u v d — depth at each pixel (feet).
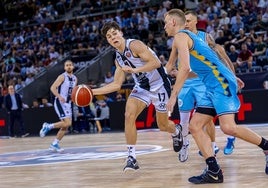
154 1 65.62
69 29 68.23
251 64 44.27
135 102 16.20
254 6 53.62
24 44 71.36
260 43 46.39
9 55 70.08
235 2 56.24
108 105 47.14
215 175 13.10
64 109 27.14
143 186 13.29
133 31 59.41
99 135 42.01
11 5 81.00
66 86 27.27
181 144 17.87
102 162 19.79
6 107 48.91
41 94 59.06
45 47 67.51
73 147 29.66
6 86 61.16
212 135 18.31
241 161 17.53
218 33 49.60
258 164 16.53
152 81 16.44
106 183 14.21
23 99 56.65
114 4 70.54
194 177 13.46
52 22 74.64
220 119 13.17
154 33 59.47
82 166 18.86
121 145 29.01
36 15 78.79
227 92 13.01
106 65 58.75
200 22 19.80
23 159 23.72
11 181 15.79
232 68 17.11
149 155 21.36
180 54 12.84
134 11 62.85
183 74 12.71
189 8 62.75
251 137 13.52
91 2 73.92
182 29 14.32
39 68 62.39
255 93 41.11
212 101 13.15
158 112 17.04
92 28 66.13
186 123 17.98
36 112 50.26
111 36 15.72
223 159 18.30
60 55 64.34
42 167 19.43
